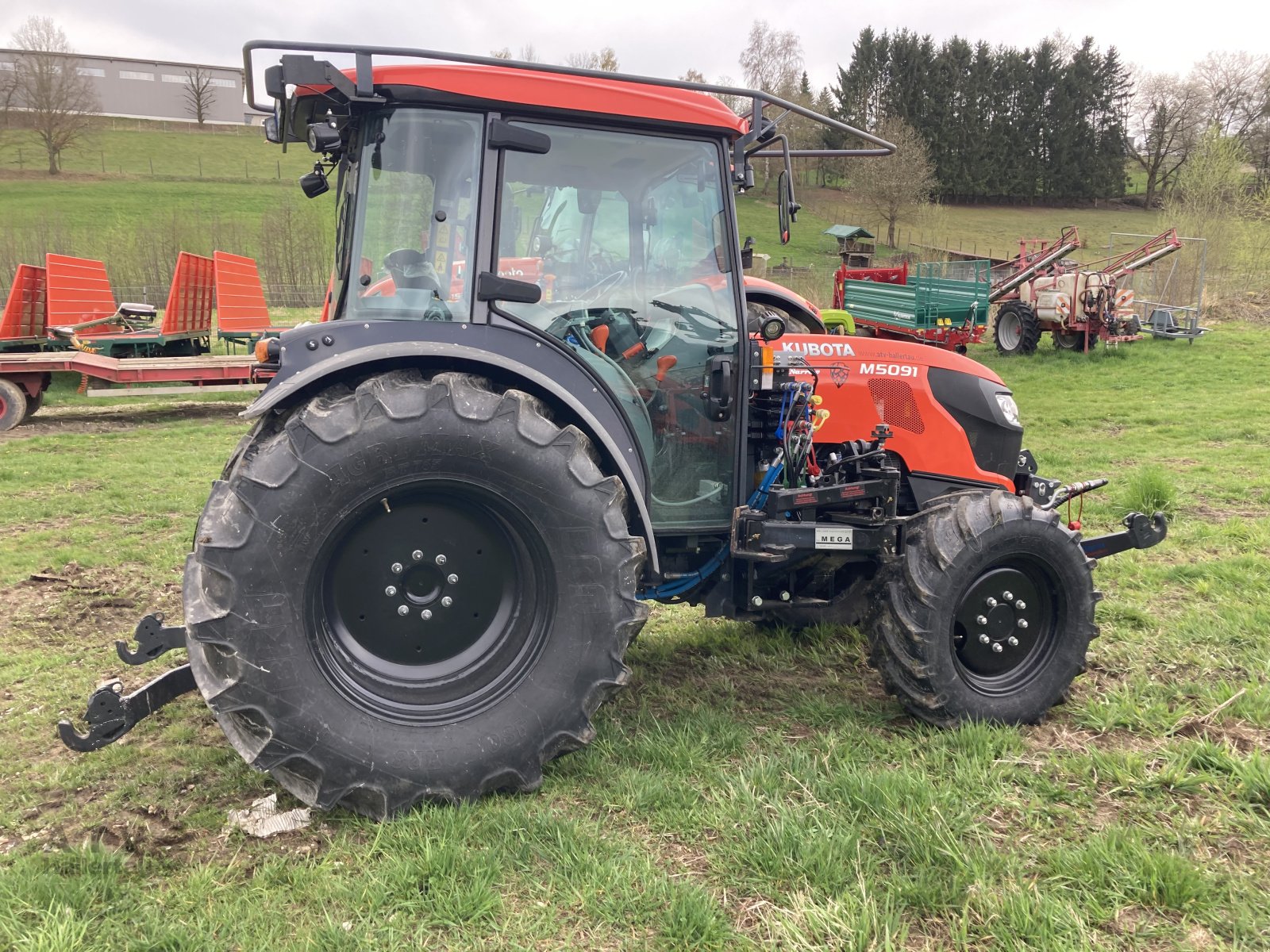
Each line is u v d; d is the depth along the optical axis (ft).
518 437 8.87
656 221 10.48
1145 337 62.95
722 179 10.61
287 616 8.38
